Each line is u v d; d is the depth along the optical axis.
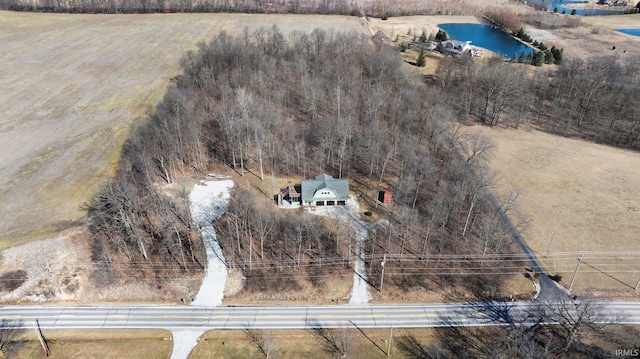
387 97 130.62
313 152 118.06
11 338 73.62
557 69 169.62
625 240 94.19
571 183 112.38
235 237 92.81
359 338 74.94
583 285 84.12
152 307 79.88
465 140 119.88
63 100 141.62
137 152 107.19
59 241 86.69
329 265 87.75
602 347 72.44
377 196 105.06
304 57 157.00
